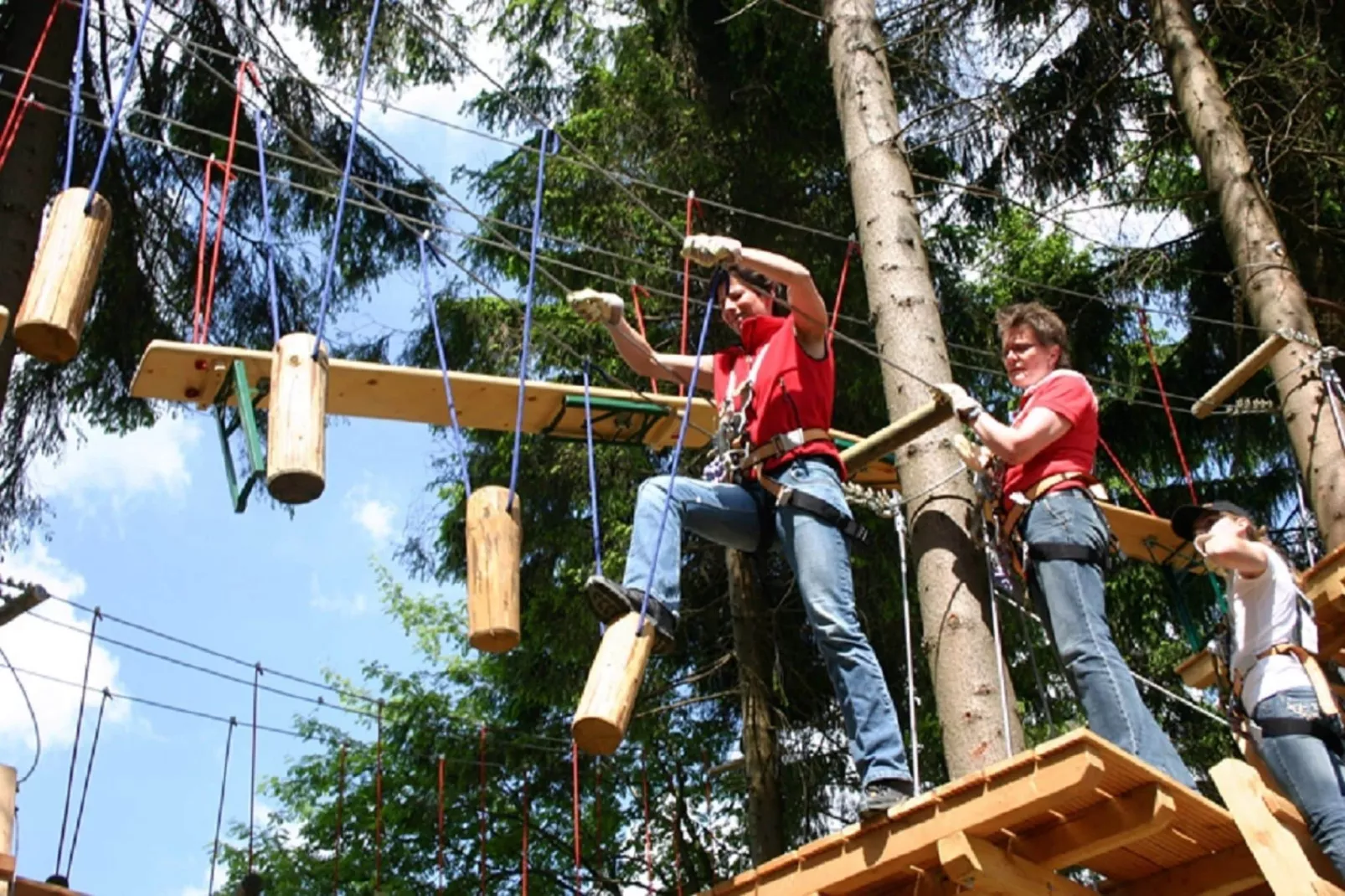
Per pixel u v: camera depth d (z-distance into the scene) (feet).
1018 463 16.14
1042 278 36.99
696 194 37.63
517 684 40.34
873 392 35.96
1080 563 15.88
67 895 13.70
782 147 37.93
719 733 41.42
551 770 42.32
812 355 16.30
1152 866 15.99
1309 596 18.72
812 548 15.52
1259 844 14.14
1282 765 15.05
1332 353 24.63
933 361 21.30
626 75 38.19
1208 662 20.62
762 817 34.47
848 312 37.11
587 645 36.88
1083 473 16.39
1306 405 24.82
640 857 43.80
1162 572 23.84
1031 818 14.34
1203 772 35.99
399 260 37.40
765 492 16.19
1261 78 30.50
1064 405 16.29
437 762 42.88
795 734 37.29
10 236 30.58
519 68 40.55
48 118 32.17
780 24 35.50
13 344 30.14
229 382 17.92
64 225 13.08
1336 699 16.63
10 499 34.68
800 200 38.40
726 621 39.29
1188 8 29.50
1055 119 32.86
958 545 19.58
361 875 45.29
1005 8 32.37
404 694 46.44
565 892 44.06
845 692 15.15
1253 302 26.30
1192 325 34.40
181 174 35.65
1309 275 31.76
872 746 14.84
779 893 15.10
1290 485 34.50
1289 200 31.35
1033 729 37.09
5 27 34.30
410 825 44.70
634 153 37.78
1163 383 34.45
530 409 20.66
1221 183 27.32
